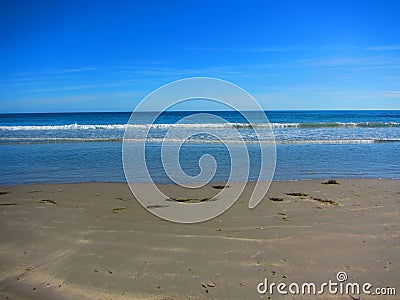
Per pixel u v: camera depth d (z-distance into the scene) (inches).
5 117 2429.9
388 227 188.9
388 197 262.5
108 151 529.3
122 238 171.3
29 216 204.5
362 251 157.2
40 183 324.2
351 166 410.9
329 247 161.6
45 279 133.2
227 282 131.6
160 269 140.8
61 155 496.4
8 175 363.9
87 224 192.2
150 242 166.9
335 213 218.1
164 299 120.9
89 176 358.3
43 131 906.1
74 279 133.3
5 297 121.9
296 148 553.3
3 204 237.9
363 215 212.8
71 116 2486.5
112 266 143.2
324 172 375.9
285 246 162.7
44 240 167.9
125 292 125.1
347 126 1026.1
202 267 142.6
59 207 229.1
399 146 577.0
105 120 1836.9
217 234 178.1
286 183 320.8
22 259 148.5
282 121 1497.3
